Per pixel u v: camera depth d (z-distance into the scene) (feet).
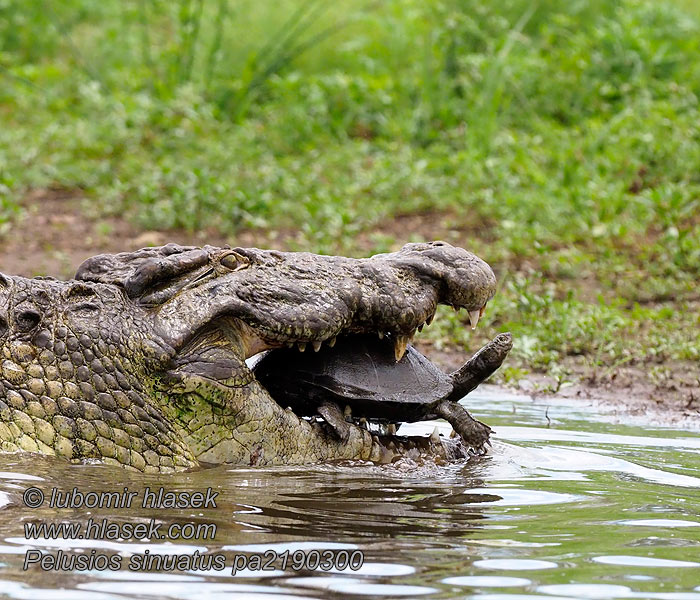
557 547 24.64
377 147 90.02
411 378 32.50
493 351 32.96
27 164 88.28
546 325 56.13
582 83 92.48
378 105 95.55
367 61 103.09
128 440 30.68
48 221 78.07
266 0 112.47
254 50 106.83
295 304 30.89
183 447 30.83
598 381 49.73
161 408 30.81
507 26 98.84
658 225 71.41
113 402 30.68
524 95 92.68
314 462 31.86
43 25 120.98
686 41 96.22
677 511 28.07
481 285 32.24
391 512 27.53
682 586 22.11
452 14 99.09
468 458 33.68
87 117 98.78
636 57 92.38
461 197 76.43
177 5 114.32
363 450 32.35
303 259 31.78
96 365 30.78
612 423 41.78
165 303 31.22
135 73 106.93
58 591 21.39
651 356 53.21
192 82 103.09
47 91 105.19
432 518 27.07
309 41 107.14
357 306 31.24
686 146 78.33
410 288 31.76
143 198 78.79
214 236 74.33
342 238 70.79
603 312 56.95
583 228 70.69
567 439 38.19
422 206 77.15
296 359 32.35
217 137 91.04
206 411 30.91
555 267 66.13
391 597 21.35
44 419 30.73
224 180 79.82
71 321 31.14
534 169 79.15
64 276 67.10
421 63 99.04
